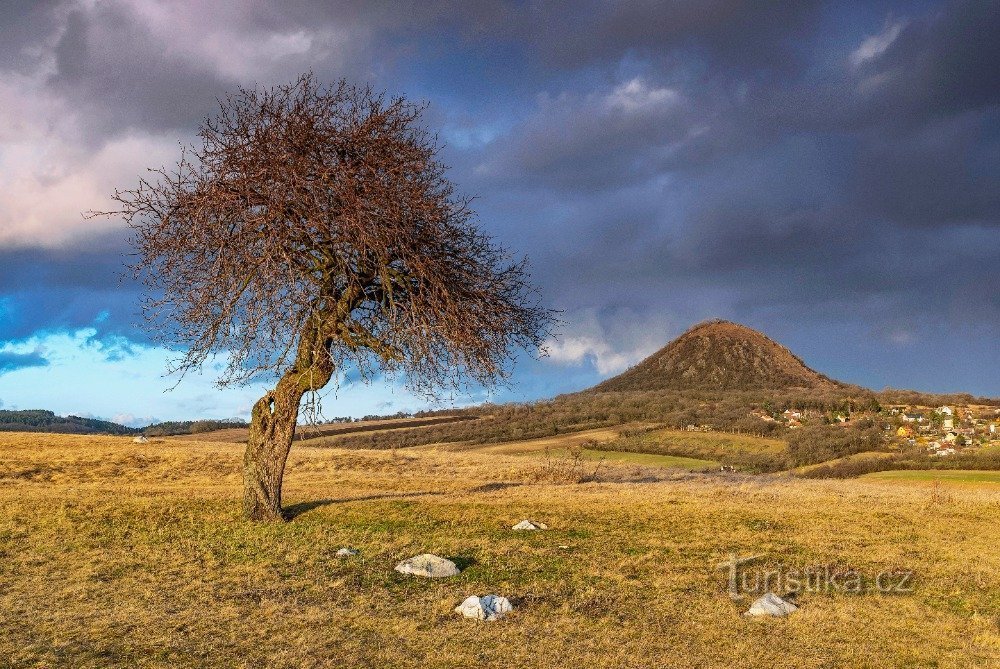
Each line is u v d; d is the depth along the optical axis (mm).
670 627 12820
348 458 51844
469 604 13555
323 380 22859
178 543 19406
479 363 23359
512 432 141500
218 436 129125
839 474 96250
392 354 21875
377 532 20922
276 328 20781
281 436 22969
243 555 18234
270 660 10961
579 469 49406
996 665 11055
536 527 21719
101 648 11438
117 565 17078
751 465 108625
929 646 11930
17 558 17672
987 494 32625
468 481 38188
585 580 16047
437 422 152875
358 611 13602
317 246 21938
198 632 12305
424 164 22625
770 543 20016
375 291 23125
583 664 10906
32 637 11984
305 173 20688
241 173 20938
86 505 24250
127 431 179750
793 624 13047
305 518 23219
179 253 21391
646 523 22703
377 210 20875
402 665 10820
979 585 15992
